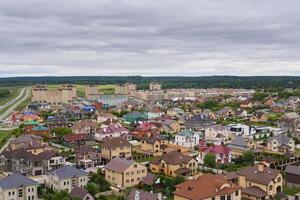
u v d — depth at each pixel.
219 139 193.38
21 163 133.75
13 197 102.50
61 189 109.75
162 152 162.25
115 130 199.50
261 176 106.62
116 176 118.88
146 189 111.69
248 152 147.75
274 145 171.38
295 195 102.88
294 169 116.69
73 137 184.00
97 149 158.88
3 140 187.25
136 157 156.12
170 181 111.06
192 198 89.38
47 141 192.50
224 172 125.50
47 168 133.38
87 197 98.25
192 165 131.12
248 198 103.25
